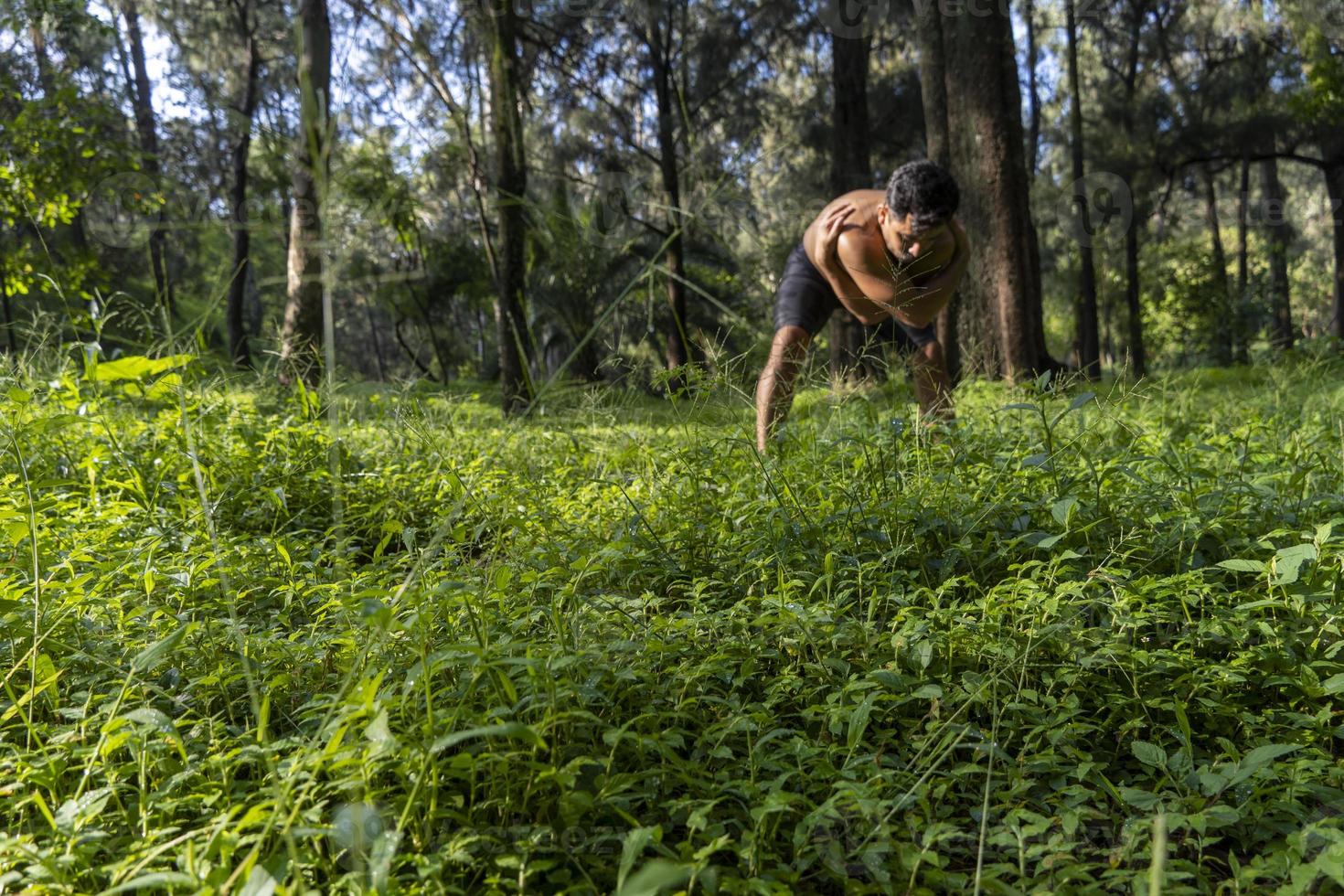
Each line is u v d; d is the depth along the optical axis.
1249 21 29.62
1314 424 4.92
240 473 3.93
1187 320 30.19
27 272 12.57
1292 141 27.78
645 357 3.99
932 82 13.91
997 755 1.72
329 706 1.75
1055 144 32.22
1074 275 33.06
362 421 5.36
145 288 14.70
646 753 1.79
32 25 12.23
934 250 4.21
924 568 2.64
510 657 1.68
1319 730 1.92
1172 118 27.98
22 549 2.58
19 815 1.58
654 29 21.61
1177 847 1.67
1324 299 45.00
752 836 1.46
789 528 2.82
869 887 1.43
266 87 21.94
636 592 2.68
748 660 2.00
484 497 3.13
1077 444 3.00
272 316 5.36
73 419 3.15
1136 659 2.05
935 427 3.76
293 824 1.38
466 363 30.84
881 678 1.90
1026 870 1.57
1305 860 1.56
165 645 1.68
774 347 4.25
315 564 2.74
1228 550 2.69
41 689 1.72
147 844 1.40
